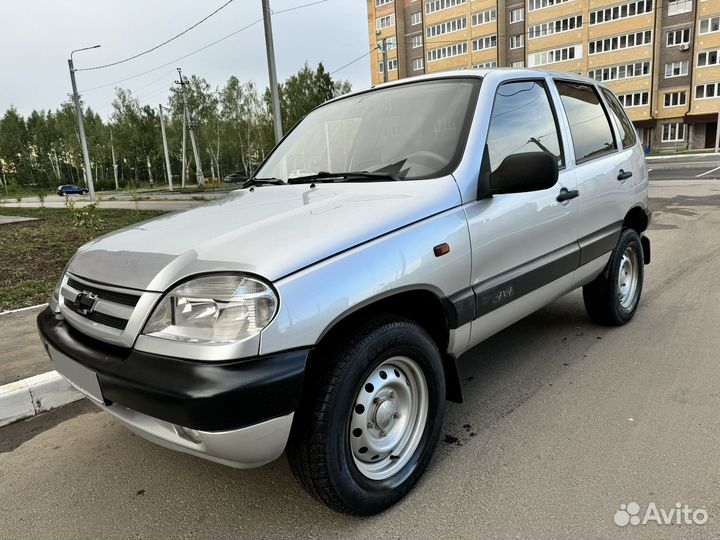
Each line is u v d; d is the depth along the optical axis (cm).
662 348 390
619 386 335
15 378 371
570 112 364
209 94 5906
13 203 3428
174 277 197
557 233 322
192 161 7525
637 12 4650
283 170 341
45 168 8719
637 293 453
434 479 252
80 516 242
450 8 5816
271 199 275
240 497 249
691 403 307
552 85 353
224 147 5991
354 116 330
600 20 4859
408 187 255
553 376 355
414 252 228
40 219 1720
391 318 224
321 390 201
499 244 274
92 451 299
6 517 244
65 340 231
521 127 308
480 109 282
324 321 196
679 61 4562
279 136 1411
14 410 341
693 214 1051
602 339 415
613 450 266
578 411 307
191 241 220
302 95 5797
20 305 577
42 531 233
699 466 248
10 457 298
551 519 220
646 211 446
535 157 246
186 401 177
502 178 255
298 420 201
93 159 7606
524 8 5319
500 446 276
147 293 199
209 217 254
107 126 7619
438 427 252
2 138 8631
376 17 6481
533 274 302
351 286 205
